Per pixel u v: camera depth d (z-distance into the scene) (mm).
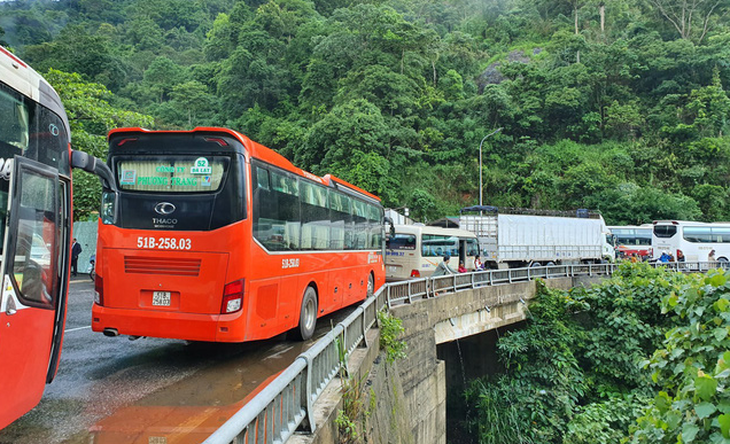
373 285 11766
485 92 48531
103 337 7555
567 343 15109
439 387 11211
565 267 19062
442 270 13070
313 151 40406
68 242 4223
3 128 3275
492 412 14086
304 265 7129
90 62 60719
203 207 5375
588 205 42188
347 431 4176
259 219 5684
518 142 48812
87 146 16625
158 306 5344
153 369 5730
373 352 6402
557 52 57469
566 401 13375
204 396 4766
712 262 25391
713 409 3328
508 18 77062
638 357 13969
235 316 5219
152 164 5535
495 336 15688
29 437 3664
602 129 51188
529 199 43469
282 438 2979
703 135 46969
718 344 4273
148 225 5434
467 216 23359
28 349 3459
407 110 43531
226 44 68875
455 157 45875
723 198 43906
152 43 83188
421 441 9703
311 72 50812
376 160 37312
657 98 51969
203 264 5289
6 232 3232
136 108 57844
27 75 3600
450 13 80562
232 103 56969
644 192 41406
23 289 3414
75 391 4840
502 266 22984
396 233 18266
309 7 71062
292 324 6719
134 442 3617
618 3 67750
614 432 12109
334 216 8688
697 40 56250
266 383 5227
